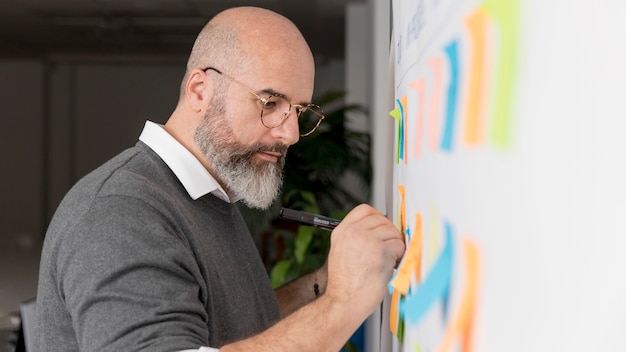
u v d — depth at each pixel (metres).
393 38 0.83
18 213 9.91
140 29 7.34
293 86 0.99
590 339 0.20
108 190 0.83
